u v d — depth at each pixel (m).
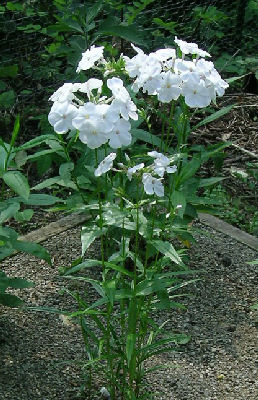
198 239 1.72
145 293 1.07
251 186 2.02
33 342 1.37
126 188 1.44
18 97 2.24
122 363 1.16
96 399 1.23
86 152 1.54
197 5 2.65
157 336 1.40
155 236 1.21
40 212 1.86
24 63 2.33
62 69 2.39
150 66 1.04
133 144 1.62
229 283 1.58
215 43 2.75
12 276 1.56
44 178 1.97
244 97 2.47
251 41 2.84
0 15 2.38
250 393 1.27
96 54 1.04
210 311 1.49
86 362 1.20
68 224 1.75
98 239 1.69
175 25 2.34
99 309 1.46
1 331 1.39
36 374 1.28
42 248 1.31
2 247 1.31
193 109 2.30
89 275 1.57
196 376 1.31
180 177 1.35
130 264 1.53
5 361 1.31
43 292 1.52
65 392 1.25
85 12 2.00
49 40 2.40
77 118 0.94
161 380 1.29
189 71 1.04
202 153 1.57
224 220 1.86
